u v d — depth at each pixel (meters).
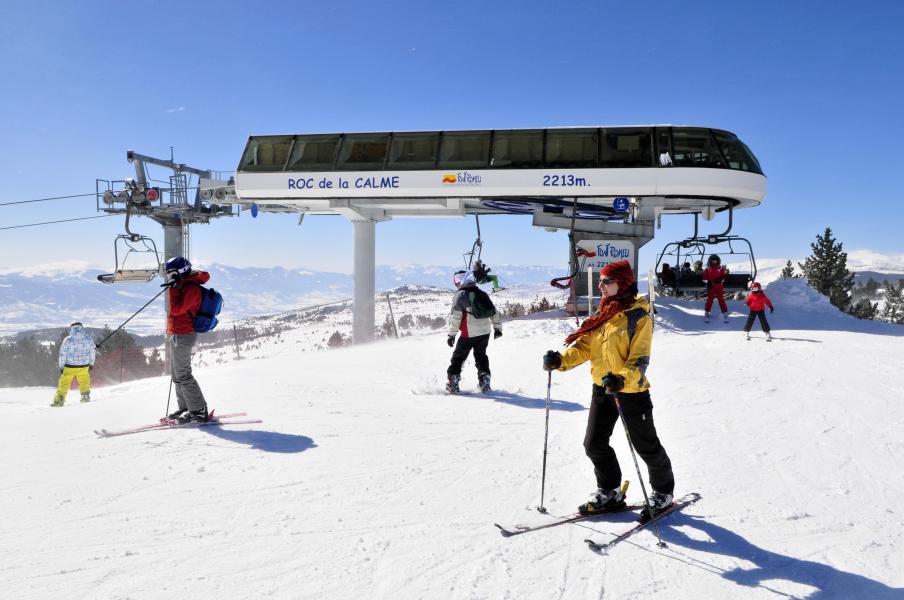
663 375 10.01
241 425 6.71
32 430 6.64
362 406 7.77
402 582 3.21
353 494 4.54
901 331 15.34
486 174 17.31
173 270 6.53
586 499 4.46
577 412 7.42
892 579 3.26
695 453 5.64
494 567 3.39
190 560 3.45
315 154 18.59
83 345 11.53
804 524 3.99
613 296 3.84
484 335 8.70
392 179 17.80
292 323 57.34
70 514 4.12
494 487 4.72
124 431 6.46
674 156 16.67
